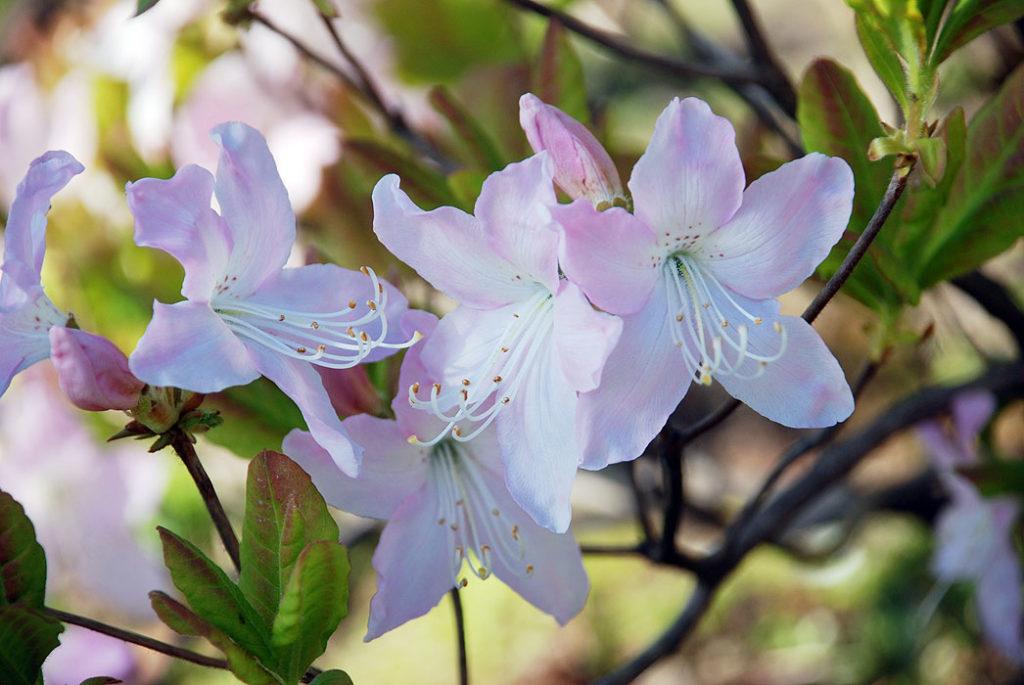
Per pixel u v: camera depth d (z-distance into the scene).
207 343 0.54
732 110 0.96
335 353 0.57
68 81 0.74
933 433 0.76
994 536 0.76
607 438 0.55
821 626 1.08
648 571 1.17
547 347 0.56
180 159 0.73
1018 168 0.61
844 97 0.60
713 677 1.09
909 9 0.54
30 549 0.56
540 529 0.58
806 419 0.55
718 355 0.55
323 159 0.70
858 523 0.85
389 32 0.75
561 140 0.56
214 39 0.74
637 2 0.90
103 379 0.55
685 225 0.55
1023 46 0.71
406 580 0.57
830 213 0.55
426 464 0.58
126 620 0.75
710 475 0.92
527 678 1.11
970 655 0.98
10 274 0.55
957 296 0.95
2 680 0.56
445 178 0.67
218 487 0.84
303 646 0.55
